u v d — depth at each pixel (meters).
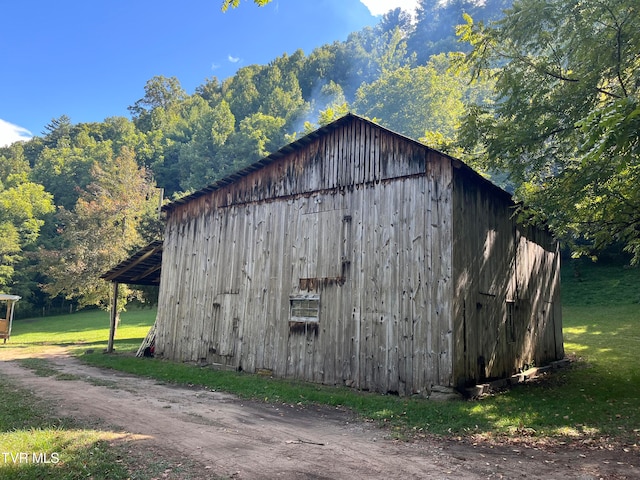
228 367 12.58
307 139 11.91
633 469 4.79
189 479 4.35
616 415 7.28
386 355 9.46
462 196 9.60
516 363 11.27
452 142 12.16
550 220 9.96
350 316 10.25
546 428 6.51
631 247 12.15
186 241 14.84
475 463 4.95
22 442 5.32
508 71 10.54
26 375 11.21
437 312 8.91
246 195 13.38
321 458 5.08
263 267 12.41
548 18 9.55
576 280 31.31
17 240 43.84
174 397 8.67
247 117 67.31
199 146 61.41
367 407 7.80
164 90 101.75
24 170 66.12
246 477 4.43
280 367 11.37
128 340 23.31
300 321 11.22
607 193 9.47
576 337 18.69
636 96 9.28
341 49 85.50
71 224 26.47
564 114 9.77
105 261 24.16
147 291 23.81
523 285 12.33
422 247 9.39
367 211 10.47
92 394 8.73
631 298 25.62
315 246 11.30
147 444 5.46
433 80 42.91
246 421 6.86
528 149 10.29
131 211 26.53
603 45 9.10
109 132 84.75
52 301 47.69
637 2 8.27
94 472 4.48
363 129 10.95
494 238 10.88
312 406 8.08
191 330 13.91
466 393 8.54
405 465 4.86
